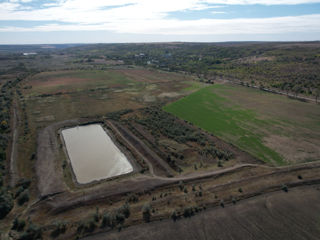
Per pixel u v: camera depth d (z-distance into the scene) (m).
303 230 27.28
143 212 30.09
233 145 50.47
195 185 36.19
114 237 26.62
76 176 40.59
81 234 26.97
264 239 26.08
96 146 52.84
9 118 66.25
